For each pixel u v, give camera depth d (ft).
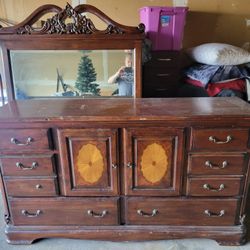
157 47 7.42
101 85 6.42
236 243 4.72
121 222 4.75
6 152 4.34
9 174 4.48
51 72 6.28
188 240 4.91
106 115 4.19
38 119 4.12
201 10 8.31
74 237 4.79
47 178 4.49
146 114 4.21
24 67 6.13
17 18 8.09
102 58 6.15
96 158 4.35
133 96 6.30
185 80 7.78
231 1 8.23
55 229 4.78
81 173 4.44
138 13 8.19
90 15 7.93
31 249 4.71
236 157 4.33
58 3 8.00
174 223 4.75
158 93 7.72
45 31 5.60
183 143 4.26
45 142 4.27
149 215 4.67
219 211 4.65
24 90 6.32
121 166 4.41
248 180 4.50
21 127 4.19
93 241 4.89
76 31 5.63
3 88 7.34
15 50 5.83
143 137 4.23
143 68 7.50
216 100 5.18
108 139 4.25
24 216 4.74
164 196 4.58
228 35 8.60
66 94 6.50
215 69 6.92
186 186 4.51
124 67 6.19
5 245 4.81
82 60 6.19
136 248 4.71
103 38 5.71
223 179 4.46
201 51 7.34
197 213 4.67
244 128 4.16
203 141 4.23
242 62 6.96
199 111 4.30
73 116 4.17
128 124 4.15
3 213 5.55
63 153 4.34
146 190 4.52
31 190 4.58
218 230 4.70
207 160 4.35
